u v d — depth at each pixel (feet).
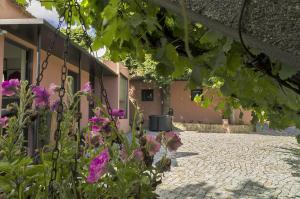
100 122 6.15
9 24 20.61
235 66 3.36
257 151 32.89
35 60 26.50
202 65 3.69
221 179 20.59
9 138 5.75
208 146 36.24
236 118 57.11
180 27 3.47
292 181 20.42
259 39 2.62
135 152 5.49
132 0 3.76
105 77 47.47
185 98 62.54
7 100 21.86
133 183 5.37
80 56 30.04
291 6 2.51
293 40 2.49
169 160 5.86
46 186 5.18
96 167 5.08
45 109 6.03
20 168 5.37
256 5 2.62
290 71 2.94
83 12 5.01
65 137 5.63
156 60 4.08
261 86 3.73
